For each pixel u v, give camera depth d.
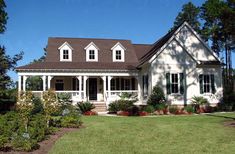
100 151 11.12
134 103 33.06
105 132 15.43
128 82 36.25
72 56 36.00
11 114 19.02
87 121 20.53
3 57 26.19
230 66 46.97
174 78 30.92
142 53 39.34
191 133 15.01
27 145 10.94
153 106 28.36
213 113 27.83
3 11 31.17
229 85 46.25
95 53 36.62
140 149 11.48
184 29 33.12
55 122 17.53
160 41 36.81
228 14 36.72
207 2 42.44
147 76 31.69
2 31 31.34
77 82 35.06
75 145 12.14
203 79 31.69
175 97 30.69
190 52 32.84
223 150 11.26
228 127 16.86
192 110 28.92
